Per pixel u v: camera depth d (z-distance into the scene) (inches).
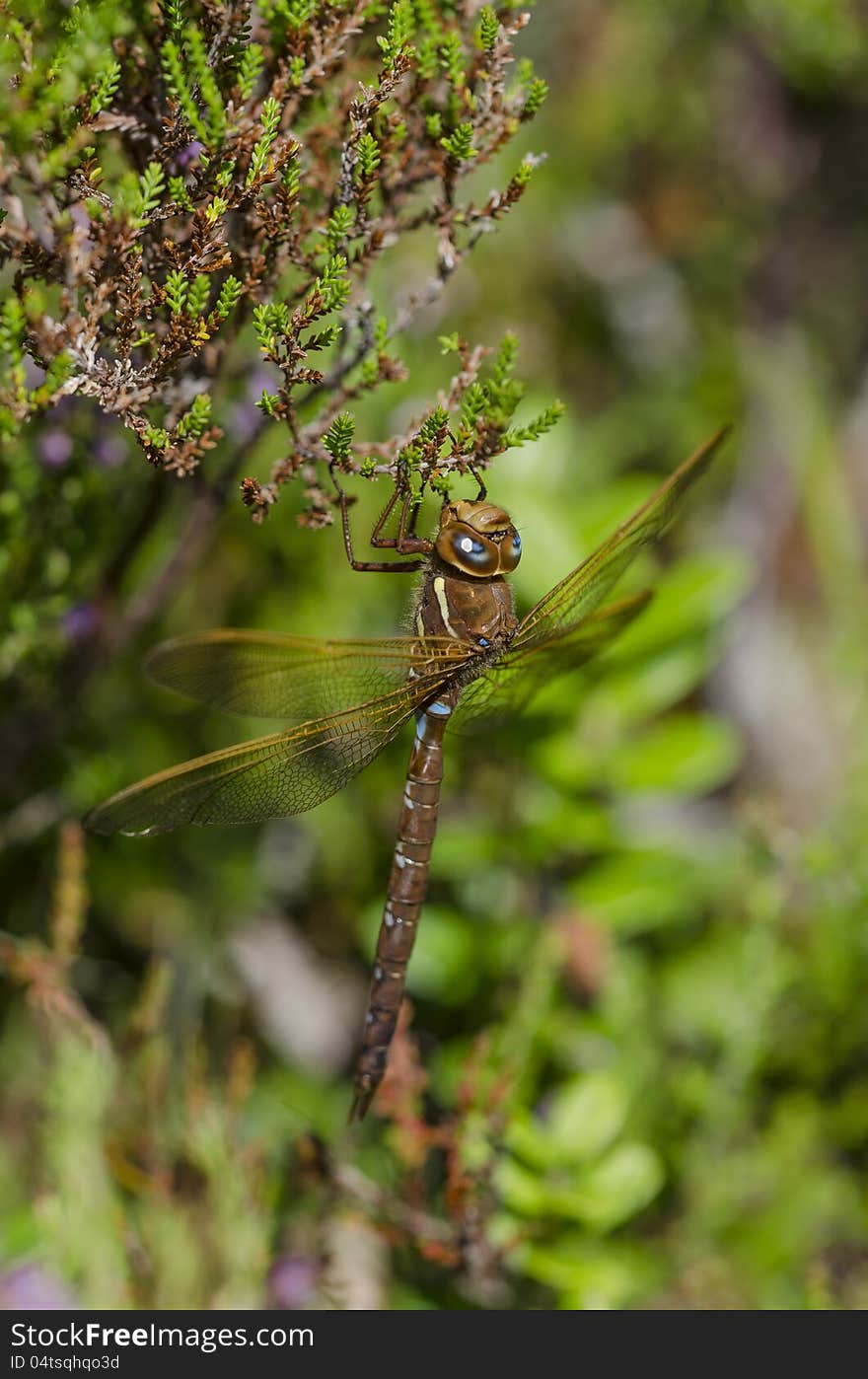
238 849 33.6
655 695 32.4
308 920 33.9
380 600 33.3
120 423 30.4
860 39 36.9
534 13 38.5
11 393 28.6
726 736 32.6
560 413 28.8
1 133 28.5
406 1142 31.2
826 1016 33.2
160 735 33.1
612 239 40.3
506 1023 32.0
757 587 37.3
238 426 30.5
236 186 28.7
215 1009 33.4
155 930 33.2
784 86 41.3
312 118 29.4
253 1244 31.2
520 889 32.7
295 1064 33.3
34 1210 31.3
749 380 40.4
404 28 28.7
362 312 29.2
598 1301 31.4
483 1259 31.2
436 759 30.5
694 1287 32.2
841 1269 32.6
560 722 32.1
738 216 42.3
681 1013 33.2
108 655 31.2
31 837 32.2
